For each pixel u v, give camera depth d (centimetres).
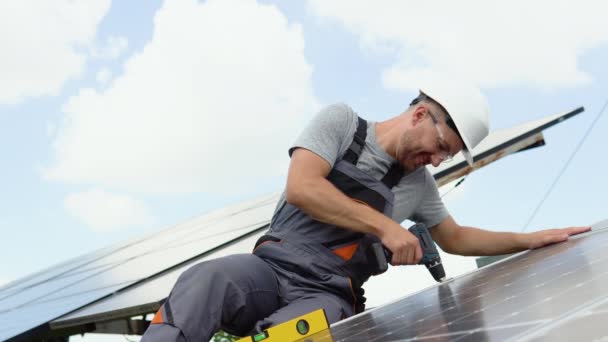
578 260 210
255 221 686
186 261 584
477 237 359
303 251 298
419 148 306
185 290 266
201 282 268
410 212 329
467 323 159
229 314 276
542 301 152
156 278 563
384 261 296
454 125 306
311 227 303
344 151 310
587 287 148
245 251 540
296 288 293
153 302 457
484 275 276
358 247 299
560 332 111
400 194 319
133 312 472
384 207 308
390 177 314
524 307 153
